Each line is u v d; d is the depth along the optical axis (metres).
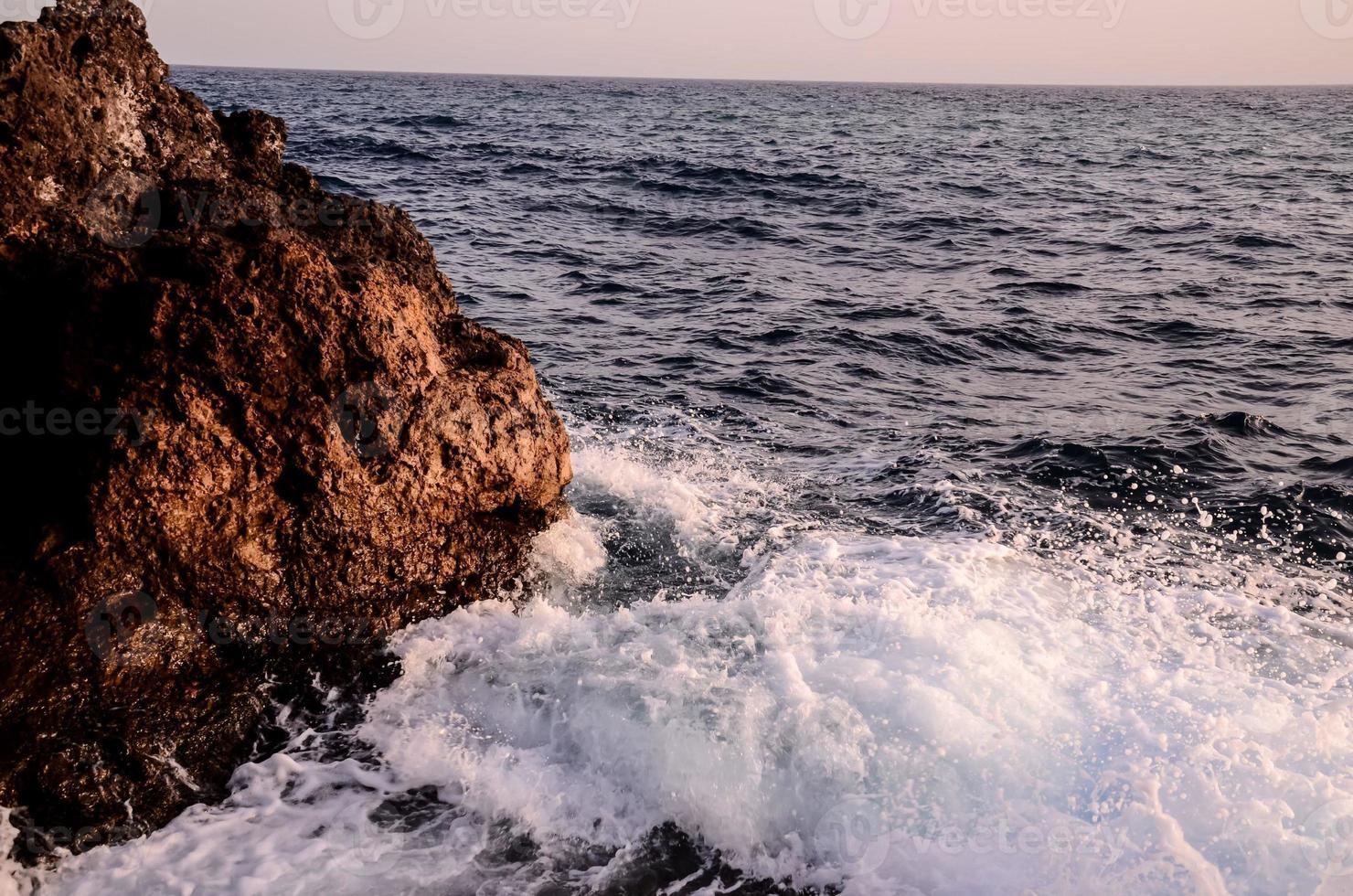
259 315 5.33
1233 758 4.99
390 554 5.91
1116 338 14.59
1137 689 5.59
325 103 67.31
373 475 5.76
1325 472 9.33
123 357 5.10
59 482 5.11
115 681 5.00
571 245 20.08
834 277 18.50
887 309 15.88
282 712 5.50
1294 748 5.07
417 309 6.17
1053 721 5.29
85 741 4.84
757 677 5.60
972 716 5.28
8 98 5.39
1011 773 4.98
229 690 5.35
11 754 4.65
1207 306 16.41
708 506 8.26
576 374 11.85
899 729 5.20
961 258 20.77
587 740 5.32
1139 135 61.09
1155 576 7.13
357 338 5.67
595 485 8.41
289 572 5.58
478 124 52.56
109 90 5.93
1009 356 13.66
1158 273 19.11
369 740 5.43
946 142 53.22
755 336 13.95
